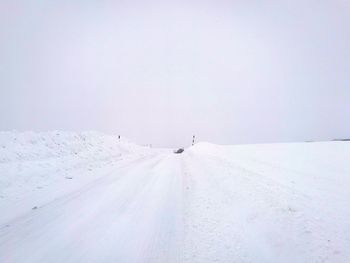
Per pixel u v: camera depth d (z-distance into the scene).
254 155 17.91
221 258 4.90
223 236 5.75
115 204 8.52
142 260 4.98
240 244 5.30
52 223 6.82
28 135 17.62
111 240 5.83
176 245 5.55
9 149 14.12
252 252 4.93
